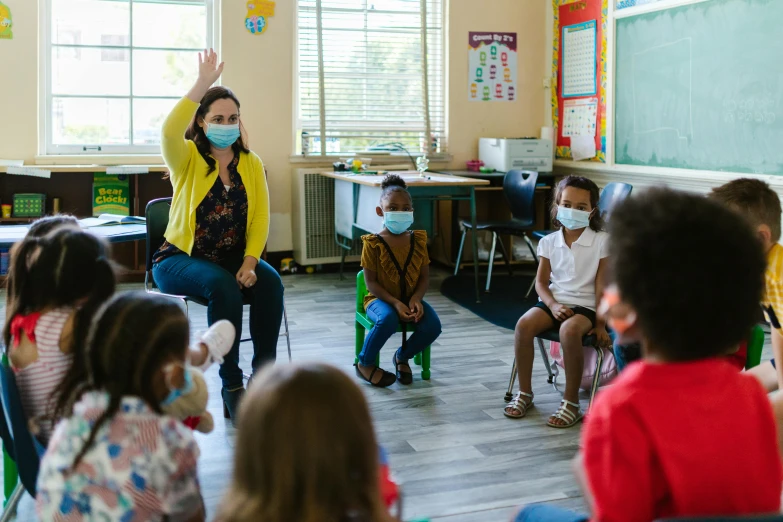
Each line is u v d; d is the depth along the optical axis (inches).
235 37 226.4
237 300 111.0
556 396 126.9
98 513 54.9
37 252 67.3
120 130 225.5
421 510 88.1
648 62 206.5
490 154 243.0
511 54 250.8
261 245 118.8
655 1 201.8
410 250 133.0
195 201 115.0
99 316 57.6
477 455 103.7
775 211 79.0
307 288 216.5
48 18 216.2
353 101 242.2
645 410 41.3
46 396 66.9
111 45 221.5
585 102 235.3
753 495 41.9
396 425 114.3
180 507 57.1
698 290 39.6
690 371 41.3
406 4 243.3
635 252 41.0
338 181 229.0
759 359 94.8
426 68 246.1
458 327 173.6
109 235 122.6
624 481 40.8
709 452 40.8
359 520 36.7
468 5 245.4
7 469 87.5
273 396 36.9
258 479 36.4
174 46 226.4
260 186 121.0
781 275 78.4
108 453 54.7
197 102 111.1
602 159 229.0
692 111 192.4
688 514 41.1
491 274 221.6
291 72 232.5
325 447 35.9
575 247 118.5
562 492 93.2
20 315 67.9
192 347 72.4
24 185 217.9
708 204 41.6
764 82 170.7
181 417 63.7
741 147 178.5
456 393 128.7
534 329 118.0
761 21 170.4
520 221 212.2
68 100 220.4
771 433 43.5
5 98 212.2
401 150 248.1
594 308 117.0
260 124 232.5
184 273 113.9
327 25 236.7
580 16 234.5
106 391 55.9
